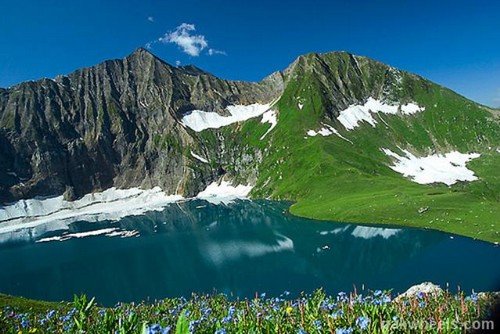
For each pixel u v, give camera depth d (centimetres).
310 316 1427
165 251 15362
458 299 1748
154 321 1692
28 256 17275
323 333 1273
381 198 17588
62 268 14400
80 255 16200
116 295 10794
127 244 17400
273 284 10169
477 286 8344
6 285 12788
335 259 11681
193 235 17750
